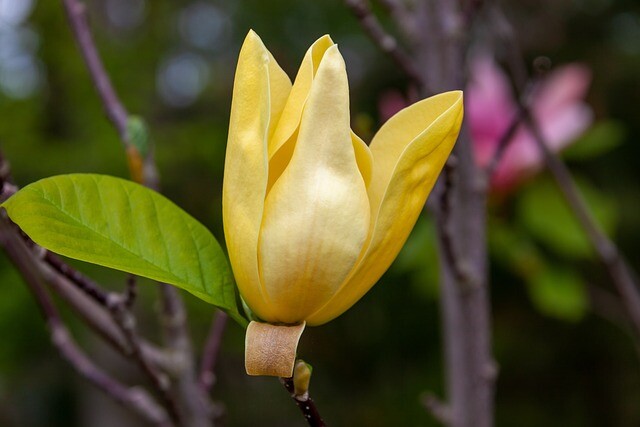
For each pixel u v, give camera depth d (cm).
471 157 61
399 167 41
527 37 213
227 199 42
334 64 41
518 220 89
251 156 42
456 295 62
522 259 89
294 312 42
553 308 88
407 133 43
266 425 244
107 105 58
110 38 227
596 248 71
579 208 70
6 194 46
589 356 197
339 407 216
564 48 211
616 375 199
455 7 62
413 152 41
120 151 198
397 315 189
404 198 42
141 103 227
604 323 191
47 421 275
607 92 203
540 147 71
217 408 57
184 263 44
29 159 203
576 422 203
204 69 287
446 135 42
